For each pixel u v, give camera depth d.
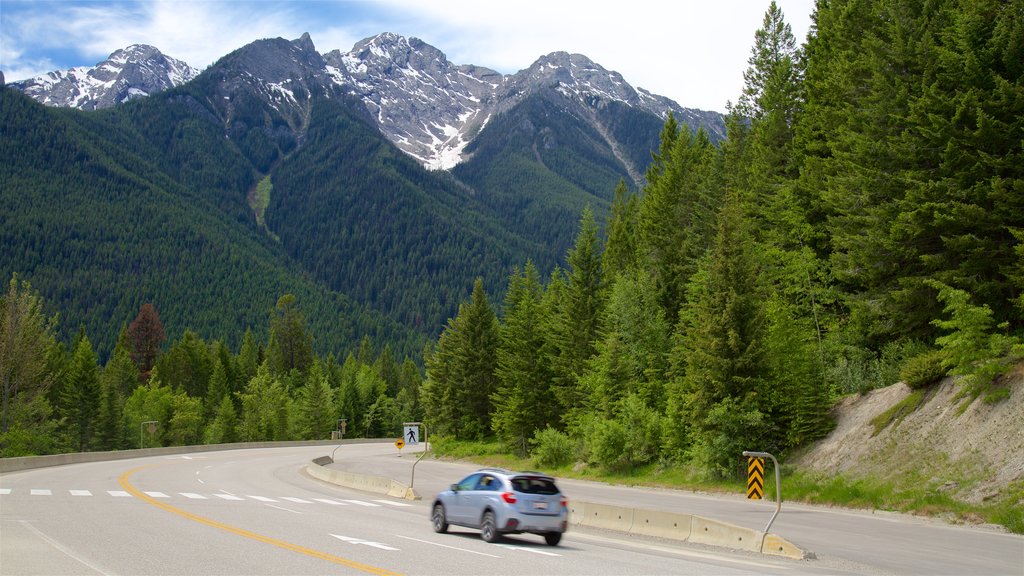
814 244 46.47
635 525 23.11
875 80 37.72
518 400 66.56
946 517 25.03
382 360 174.00
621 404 51.94
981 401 29.19
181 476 42.72
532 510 18.58
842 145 41.62
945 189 32.97
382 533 19.55
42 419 80.12
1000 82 32.16
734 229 41.31
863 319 38.72
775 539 18.45
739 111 62.28
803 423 37.31
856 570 16.06
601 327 64.00
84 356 102.38
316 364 142.38
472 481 20.06
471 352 80.00
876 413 34.53
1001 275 33.28
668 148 76.75
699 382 39.78
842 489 30.48
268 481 41.72
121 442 104.81
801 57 57.47
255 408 120.38
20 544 15.92
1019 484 24.53
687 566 15.69
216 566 13.60
